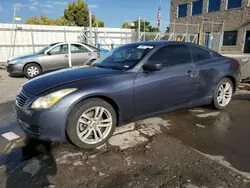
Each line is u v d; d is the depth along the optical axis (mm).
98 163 2451
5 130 3414
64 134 2615
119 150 2734
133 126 3480
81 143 2695
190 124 3566
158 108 3285
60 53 8578
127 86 2906
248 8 17859
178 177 2193
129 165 2410
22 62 8133
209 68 3836
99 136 2842
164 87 3248
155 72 3182
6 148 2822
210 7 21656
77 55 8672
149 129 3371
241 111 4199
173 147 2803
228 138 3064
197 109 4293
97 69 3236
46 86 2689
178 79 3391
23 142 2982
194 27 23688
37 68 8320
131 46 3734
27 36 13484
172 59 3463
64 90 2576
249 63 6641
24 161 2512
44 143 2939
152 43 3553
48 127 2529
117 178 2186
